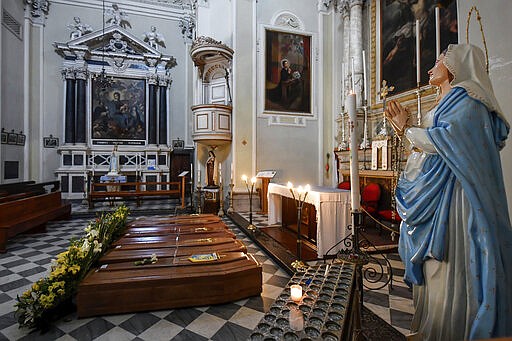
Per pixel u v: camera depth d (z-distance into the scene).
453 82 1.48
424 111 5.51
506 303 1.22
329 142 8.21
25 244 4.47
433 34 5.37
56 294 2.14
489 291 1.20
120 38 10.67
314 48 8.18
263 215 6.66
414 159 1.56
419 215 1.43
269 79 7.73
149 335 2.07
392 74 6.34
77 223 6.05
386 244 4.05
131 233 3.70
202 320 2.28
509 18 2.38
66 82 10.02
